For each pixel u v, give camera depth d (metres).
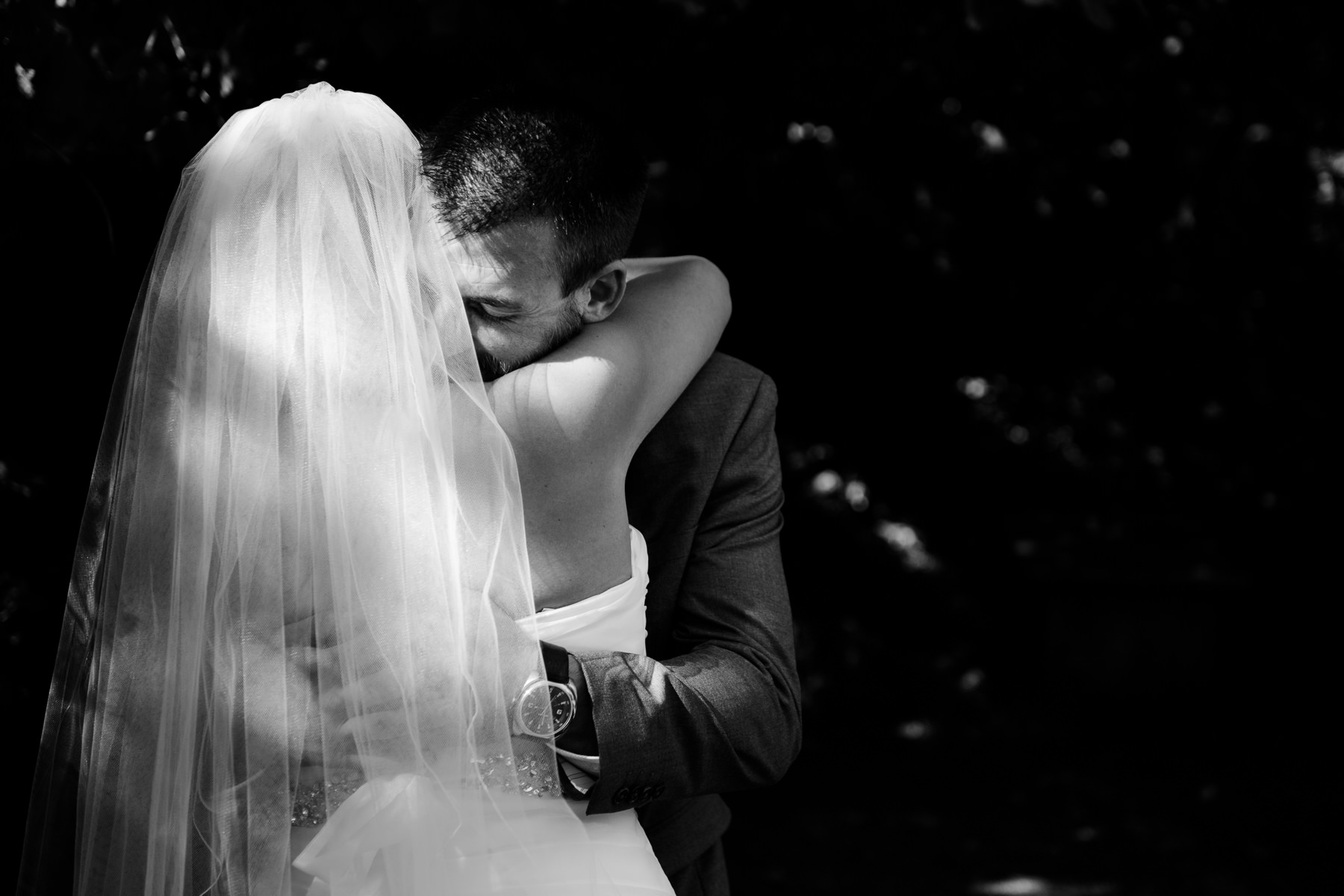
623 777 1.42
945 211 6.43
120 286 2.22
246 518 1.32
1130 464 9.27
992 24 3.30
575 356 1.48
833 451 8.61
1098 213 6.61
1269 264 7.29
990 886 5.50
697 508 1.70
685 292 1.73
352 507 1.33
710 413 1.73
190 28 2.39
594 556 1.48
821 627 8.66
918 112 4.91
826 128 5.03
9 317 2.20
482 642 1.35
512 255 1.40
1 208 2.17
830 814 6.41
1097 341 7.75
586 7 3.07
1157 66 4.87
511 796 1.37
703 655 1.58
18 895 1.41
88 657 1.42
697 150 3.98
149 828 1.30
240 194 1.37
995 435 9.00
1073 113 5.08
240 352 1.34
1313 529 8.45
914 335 7.46
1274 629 8.60
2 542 2.28
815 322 7.02
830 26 3.58
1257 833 6.23
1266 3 4.60
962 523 9.18
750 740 1.51
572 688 1.40
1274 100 5.26
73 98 2.15
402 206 1.38
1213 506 8.96
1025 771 7.21
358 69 2.57
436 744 1.33
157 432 1.35
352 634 1.32
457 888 1.32
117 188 2.27
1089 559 8.84
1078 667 8.78
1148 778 7.13
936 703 8.34
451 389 1.39
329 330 1.34
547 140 1.42
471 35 2.67
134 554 1.34
